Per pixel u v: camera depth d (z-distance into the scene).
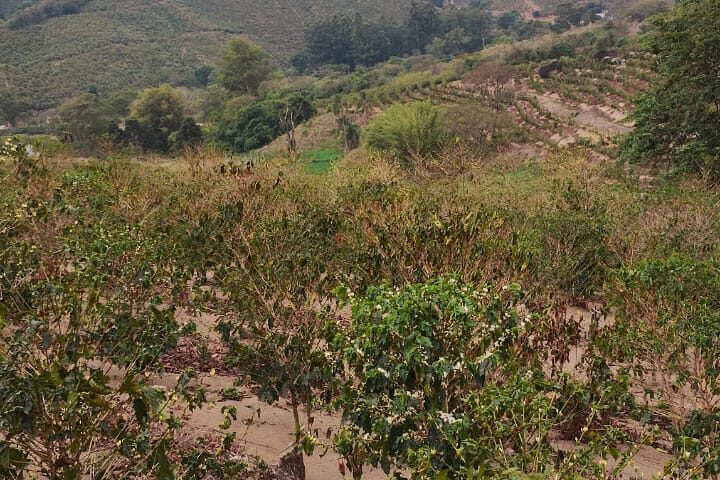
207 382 6.06
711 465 3.81
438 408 3.61
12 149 7.61
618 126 30.16
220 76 64.94
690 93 14.77
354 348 3.79
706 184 12.92
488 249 5.14
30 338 3.47
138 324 4.37
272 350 4.78
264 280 4.91
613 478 3.32
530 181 14.33
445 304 3.67
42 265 4.89
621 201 11.77
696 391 5.29
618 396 4.98
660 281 5.70
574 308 9.70
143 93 51.31
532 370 4.15
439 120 27.95
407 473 4.98
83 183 8.26
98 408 3.38
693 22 14.81
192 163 10.73
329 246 6.95
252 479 4.32
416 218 5.88
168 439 3.53
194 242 6.59
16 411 3.02
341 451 3.86
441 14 98.88
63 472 3.18
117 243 4.84
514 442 3.63
